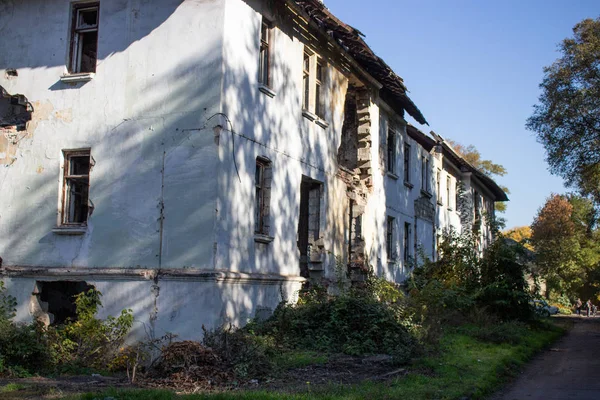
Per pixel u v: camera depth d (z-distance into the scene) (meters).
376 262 21.92
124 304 12.92
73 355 12.35
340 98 19.42
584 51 25.78
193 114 13.10
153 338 12.51
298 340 13.48
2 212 14.43
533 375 13.28
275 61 15.36
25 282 13.89
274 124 15.26
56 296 14.73
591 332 25.45
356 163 21.77
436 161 32.22
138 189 13.33
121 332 12.25
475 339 16.86
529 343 17.64
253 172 14.18
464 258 23.73
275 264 15.12
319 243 17.88
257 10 14.52
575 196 57.47
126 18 13.91
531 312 22.48
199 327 12.22
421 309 15.88
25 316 13.74
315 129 17.67
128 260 13.19
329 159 18.53
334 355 12.55
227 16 13.27
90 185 13.75
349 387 9.42
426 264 24.05
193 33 13.34
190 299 12.40
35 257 14.04
